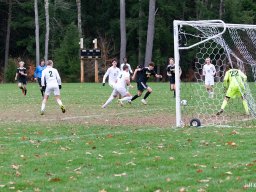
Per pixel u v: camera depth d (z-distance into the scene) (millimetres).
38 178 18172
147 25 114438
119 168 19453
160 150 22719
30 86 83188
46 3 110375
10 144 24875
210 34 33406
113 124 32188
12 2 122500
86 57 99750
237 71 35625
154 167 19516
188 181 17328
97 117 36219
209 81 51188
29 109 42594
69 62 105062
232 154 21453
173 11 115875
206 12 114312
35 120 34844
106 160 20844
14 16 124438
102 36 123938
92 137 26672
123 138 26125
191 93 56531
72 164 20266
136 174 18453
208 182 17188
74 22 117062
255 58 39094
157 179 17688
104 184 17203
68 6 119625
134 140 25422
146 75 46125
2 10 124688
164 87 74500
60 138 26500
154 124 32062
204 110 40594
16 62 110750
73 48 105938
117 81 43500
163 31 113438
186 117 36000
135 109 41781
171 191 16250
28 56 125312
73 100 51281
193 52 95250
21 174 18781
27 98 55000
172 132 28047
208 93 51469
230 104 45062
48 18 110750
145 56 109500
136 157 21297
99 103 47656
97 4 124312
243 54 38906
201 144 24016
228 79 35688
